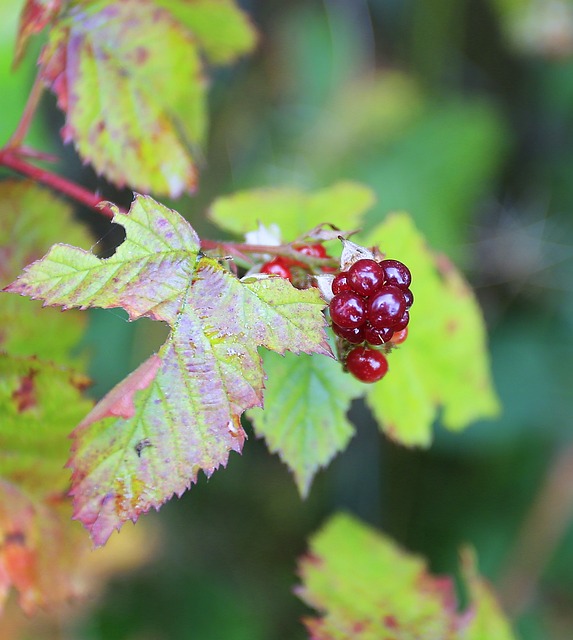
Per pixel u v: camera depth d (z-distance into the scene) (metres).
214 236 0.40
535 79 0.54
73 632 0.31
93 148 0.23
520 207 0.52
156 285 0.19
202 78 0.23
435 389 0.24
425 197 0.45
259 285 0.19
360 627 0.24
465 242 0.47
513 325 0.47
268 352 0.21
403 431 0.24
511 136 0.53
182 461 0.19
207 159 0.44
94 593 0.33
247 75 0.46
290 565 0.41
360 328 0.19
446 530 0.42
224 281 0.19
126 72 0.23
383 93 0.48
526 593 0.39
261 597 0.39
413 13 0.51
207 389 0.19
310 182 0.45
